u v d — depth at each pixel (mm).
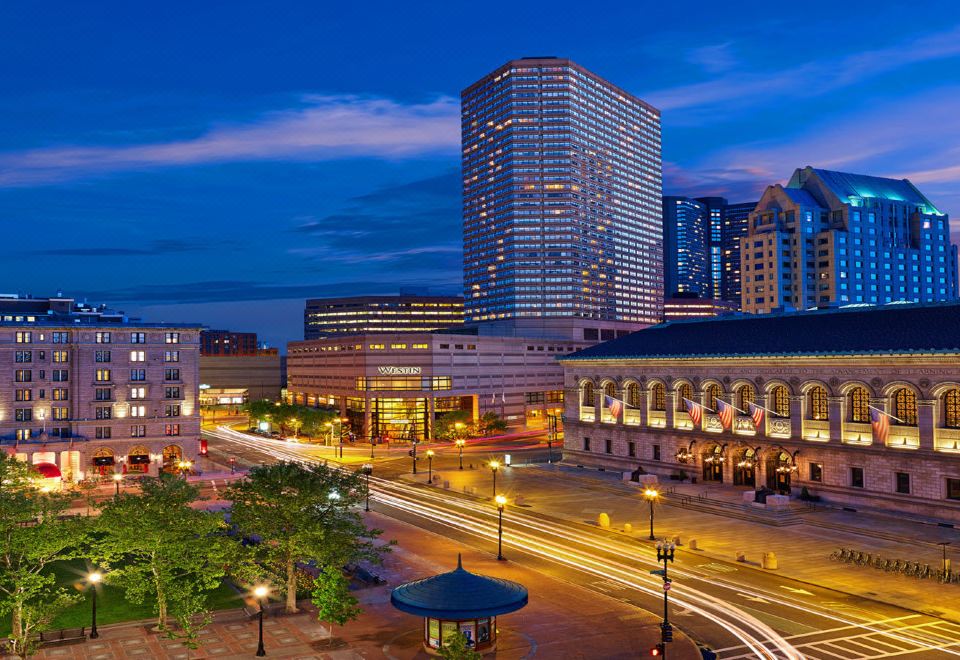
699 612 54656
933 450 81312
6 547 47938
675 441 109812
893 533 76250
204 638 49438
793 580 62250
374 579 61594
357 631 50719
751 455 100000
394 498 101188
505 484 110438
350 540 52812
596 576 63844
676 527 81625
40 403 120812
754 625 51938
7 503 51188
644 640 49000
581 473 116625
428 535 79312
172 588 48500
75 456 121250
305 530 50719
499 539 70125
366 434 177000
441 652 38344
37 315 133125
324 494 53469
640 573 64625
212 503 96312
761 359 98000
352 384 184625
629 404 118812
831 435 90562
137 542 49531
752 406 97562
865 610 54906
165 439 127500
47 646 47844
